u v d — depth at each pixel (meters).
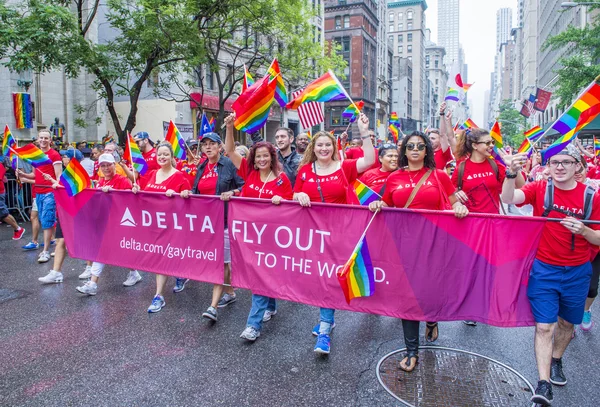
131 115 15.59
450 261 4.14
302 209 4.73
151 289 6.57
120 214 6.00
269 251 4.90
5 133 8.56
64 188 6.44
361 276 4.23
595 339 5.11
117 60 16.23
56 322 5.30
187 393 3.83
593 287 5.11
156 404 3.67
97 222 6.19
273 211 4.86
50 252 8.66
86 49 13.41
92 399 3.73
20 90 19.84
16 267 7.61
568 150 3.59
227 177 5.63
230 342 4.84
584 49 27.95
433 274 4.20
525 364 4.43
